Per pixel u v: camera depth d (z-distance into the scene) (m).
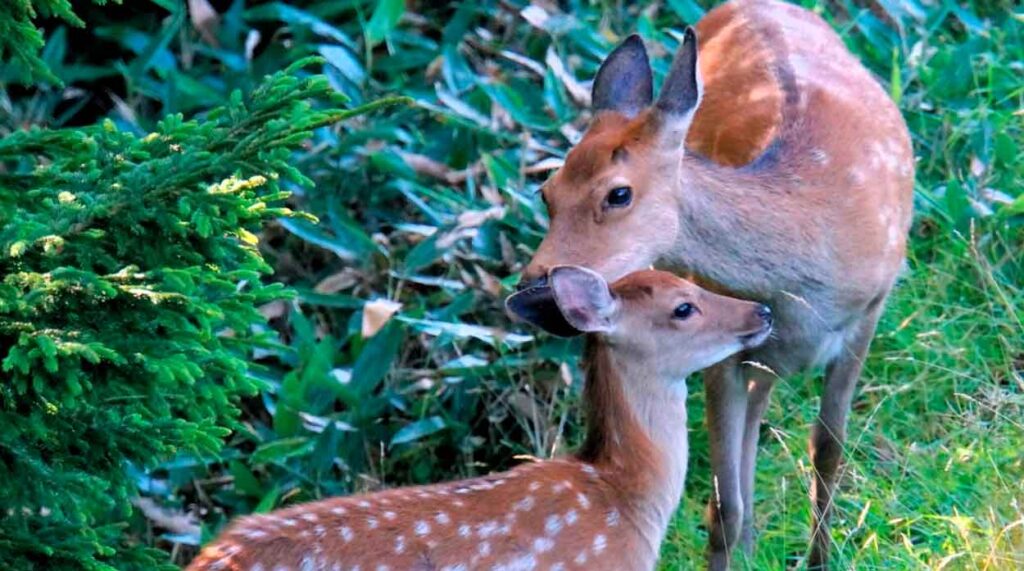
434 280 12.20
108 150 7.13
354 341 12.12
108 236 6.91
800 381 11.66
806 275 9.66
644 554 8.86
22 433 6.77
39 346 6.30
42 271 6.81
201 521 11.41
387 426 11.95
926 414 11.05
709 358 8.92
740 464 10.54
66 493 6.64
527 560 8.26
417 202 12.61
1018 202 12.09
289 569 7.48
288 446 11.40
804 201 9.65
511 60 14.28
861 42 14.34
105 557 7.25
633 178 9.23
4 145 6.80
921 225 12.69
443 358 12.36
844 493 10.59
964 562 9.27
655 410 8.89
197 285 7.03
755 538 10.64
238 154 6.93
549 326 8.86
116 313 6.71
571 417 11.80
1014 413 10.41
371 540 7.75
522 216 12.53
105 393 6.77
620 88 9.98
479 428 12.12
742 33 11.18
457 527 8.05
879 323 11.69
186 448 7.05
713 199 9.48
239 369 7.06
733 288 9.66
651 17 14.59
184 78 12.98
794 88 10.33
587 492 8.59
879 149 10.20
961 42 14.53
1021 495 9.57
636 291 8.82
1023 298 11.78
